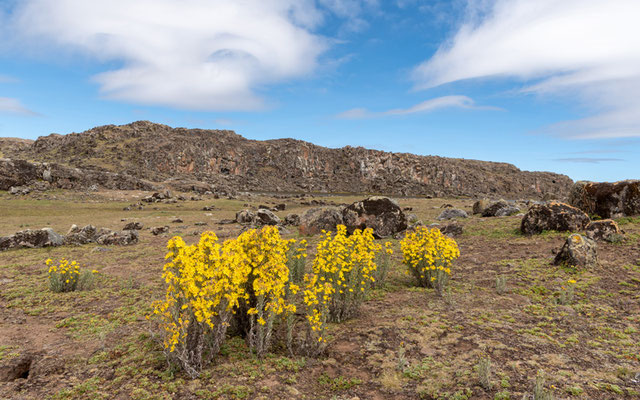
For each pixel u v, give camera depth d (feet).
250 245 21.25
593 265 36.73
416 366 18.24
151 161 561.84
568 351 19.62
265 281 19.54
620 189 58.29
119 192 234.38
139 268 47.09
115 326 25.12
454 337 21.88
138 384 16.80
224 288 18.21
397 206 72.49
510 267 40.19
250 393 16.08
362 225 71.46
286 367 18.69
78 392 16.10
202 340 17.95
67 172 235.40
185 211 171.12
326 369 18.63
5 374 18.34
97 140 613.11
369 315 26.71
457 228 65.36
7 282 38.81
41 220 117.91
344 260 25.86
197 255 17.44
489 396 15.06
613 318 24.73
